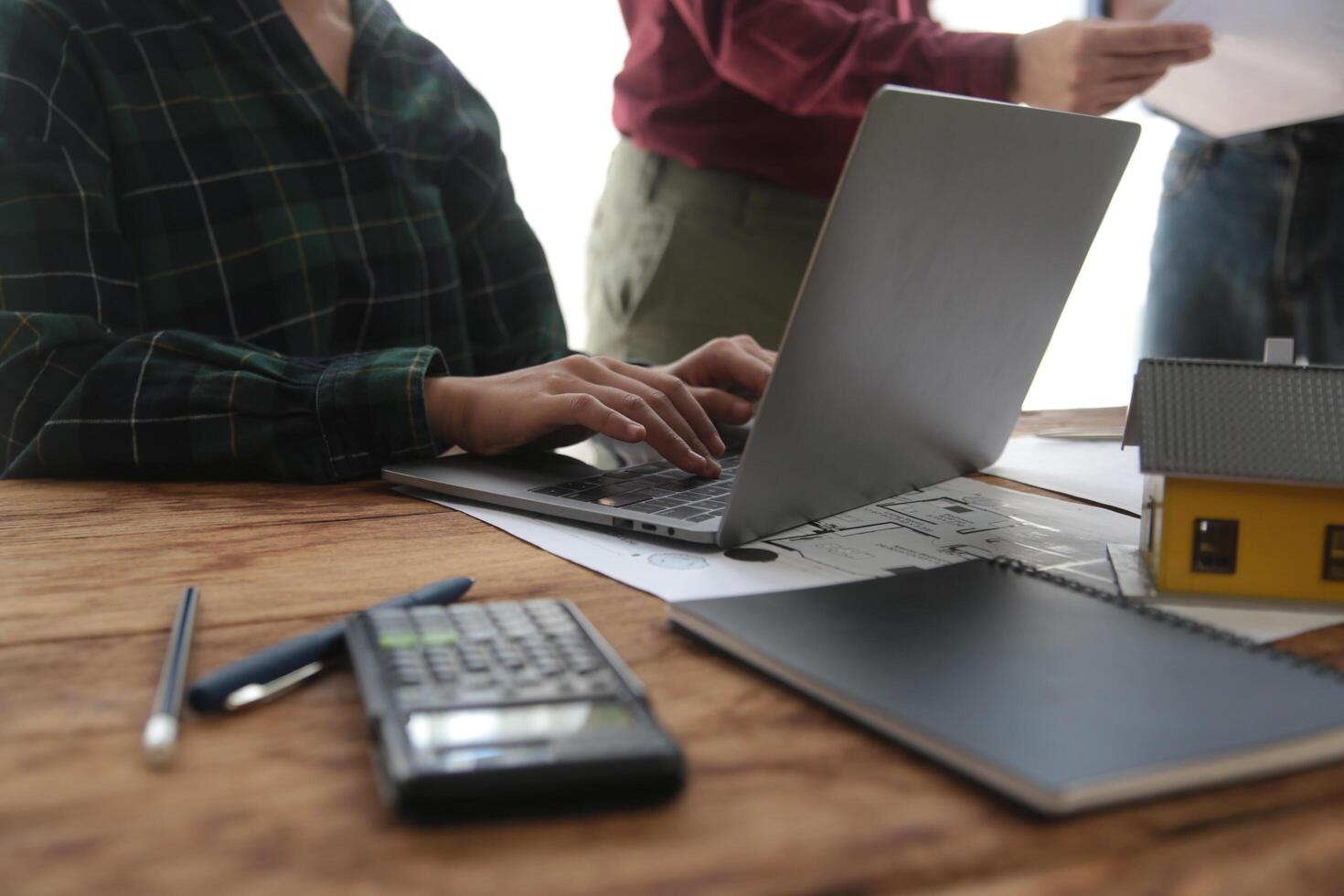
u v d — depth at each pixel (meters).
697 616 0.48
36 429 0.87
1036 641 0.45
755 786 0.35
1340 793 0.35
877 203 0.55
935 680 0.40
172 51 1.11
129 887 0.29
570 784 0.33
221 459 0.84
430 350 0.89
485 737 0.35
